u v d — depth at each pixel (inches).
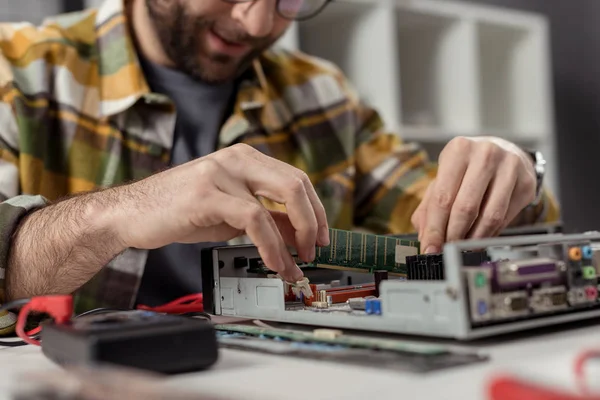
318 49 88.0
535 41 98.0
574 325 22.7
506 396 12.7
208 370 18.2
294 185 27.0
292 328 25.0
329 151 57.4
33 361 21.3
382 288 21.1
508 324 19.8
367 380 16.1
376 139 60.7
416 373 16.3
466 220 33.3
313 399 14.6
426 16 85.0
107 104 48.8
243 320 28.5
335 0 76.7
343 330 23.6
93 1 71.8
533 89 98.5
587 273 21.8
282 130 56.5
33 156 45.7
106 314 21.3
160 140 49.1
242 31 47.6
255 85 55.4
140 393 12.5
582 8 114.2
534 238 20.6
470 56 87.0
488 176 34.3
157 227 27.9
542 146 98.6
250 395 15.2
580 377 15.3
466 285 19.1
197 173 27.3
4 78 46.3
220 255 28.3
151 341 17.1
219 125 53.4
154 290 47.3
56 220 31.7
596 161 113.4
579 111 114.9
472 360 17.4
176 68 52.4
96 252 30.7
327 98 58.7
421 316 19.9
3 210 33.4
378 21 79.7
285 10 46.7
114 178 47.8
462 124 88.0
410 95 94.3
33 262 32.0
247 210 25.6
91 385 13.3
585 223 115.1
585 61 114.2
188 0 46.8
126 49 49.2
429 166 59.8
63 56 49.1
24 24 51.4
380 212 57.6
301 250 27.6
